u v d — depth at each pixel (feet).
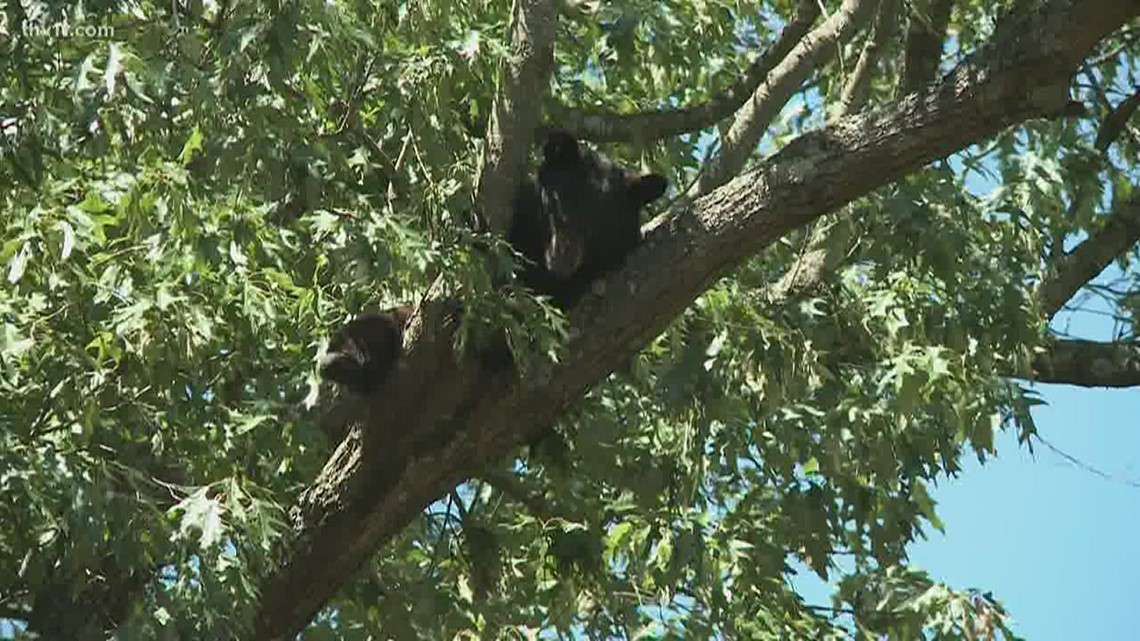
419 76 35.37
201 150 34.91
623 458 44.09
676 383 40.24
